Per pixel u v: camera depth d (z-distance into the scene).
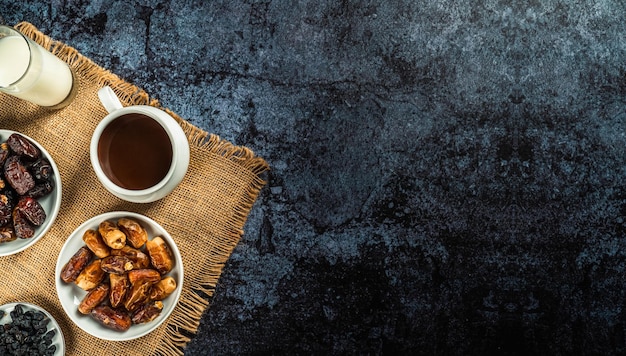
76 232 0.83
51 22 0.93
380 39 0.93
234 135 0.92
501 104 0.92
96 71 0.88
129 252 0.83
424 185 0.92
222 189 0.88
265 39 0.93
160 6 0.93
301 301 0.92
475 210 0.92
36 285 0.87
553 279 0.92
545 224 0.92
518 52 0.92
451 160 0.92
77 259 0.83
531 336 0.92
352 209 0.92
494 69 0.93
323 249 0.92
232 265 0.92
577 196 0.92
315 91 0.93
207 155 0.88
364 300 0.92
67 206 0.87
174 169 0.79
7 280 0.87
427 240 0.92
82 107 0.87
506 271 0.92
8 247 0.84
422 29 0.93
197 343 0.92
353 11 0.93
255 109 0.93
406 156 0.92
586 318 0.92
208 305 0.92
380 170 0.92
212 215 0.88
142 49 0.93
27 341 0.84
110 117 0.79
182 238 0.88
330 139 0.93
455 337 0.92
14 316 0.84
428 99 0.92
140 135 0.81
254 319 0.92
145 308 0.83
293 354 0.92
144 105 0.84
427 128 0.92
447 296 0.92
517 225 0.92
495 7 0.92
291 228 0.92
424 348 0.92
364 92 0.93
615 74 0.92
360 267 0.92
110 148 0.81
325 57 0.93
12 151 0.83
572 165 0.92
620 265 0.91
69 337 0.87
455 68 0.93
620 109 0.92
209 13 0.93
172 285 0.84
